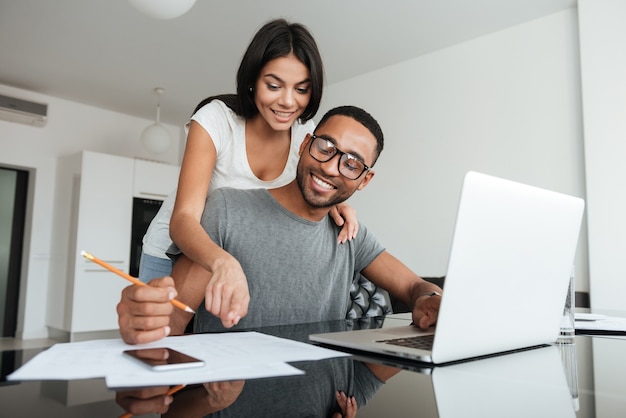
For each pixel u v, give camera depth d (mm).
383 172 4277
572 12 3252
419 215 3996
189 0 2082
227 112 1536
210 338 724
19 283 5035
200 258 861
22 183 5105
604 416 384
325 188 1048
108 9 3305
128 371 486
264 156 1621
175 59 4113
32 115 4758
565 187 3221
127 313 644
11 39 3756
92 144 5367
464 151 3756
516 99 3492
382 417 376
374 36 3707
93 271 4723
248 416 371
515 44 3518
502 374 541
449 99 3869
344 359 598
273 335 821
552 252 697
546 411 397
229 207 1105
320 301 1155
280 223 1123
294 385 464
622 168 2879
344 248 1230
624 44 2916
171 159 6086
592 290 2945
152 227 1803
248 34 3645
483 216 554
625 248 2844
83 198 4695
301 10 3309
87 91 4914
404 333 783
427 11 3332
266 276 1097
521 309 674
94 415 357
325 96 4789
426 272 3914
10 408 368
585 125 3023
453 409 400
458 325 576
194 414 369
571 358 663
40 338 4934
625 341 847
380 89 4352
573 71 3227
